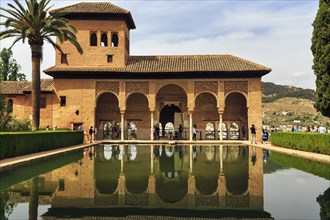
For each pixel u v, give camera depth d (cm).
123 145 2341
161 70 2750
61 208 574
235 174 953
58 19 2081
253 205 593
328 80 1766
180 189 740
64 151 1623
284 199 638
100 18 2945
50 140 1745
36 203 608
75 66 2895
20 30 2034
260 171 1013
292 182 818
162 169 1060
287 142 1856
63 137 1964
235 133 3297
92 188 748
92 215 530
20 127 2152
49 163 1238
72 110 2797
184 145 2355
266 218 508
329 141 1366
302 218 505
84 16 2938
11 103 2894
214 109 3019
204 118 3017
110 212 551
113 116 3039
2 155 1240
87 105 2797
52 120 2808
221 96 2739
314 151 1513
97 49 2923
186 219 510
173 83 2786
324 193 690
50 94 2827
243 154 1608
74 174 955
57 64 2889
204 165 1168
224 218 514
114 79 2812
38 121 2031
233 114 3000
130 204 604
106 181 839
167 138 3120
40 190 725
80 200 634
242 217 518
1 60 4738
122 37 2942
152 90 2791
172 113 3161
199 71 2698
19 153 1384
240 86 2748
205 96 3031
